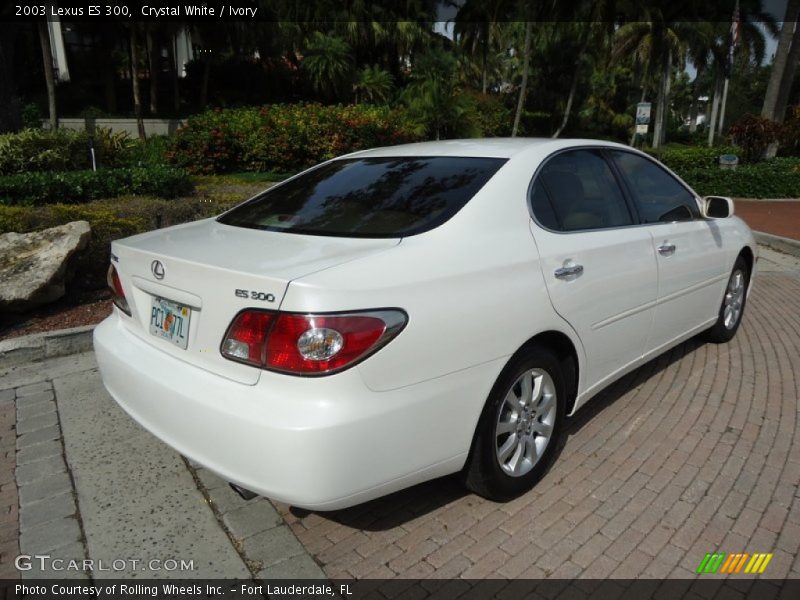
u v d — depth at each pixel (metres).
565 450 3.25
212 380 2.25
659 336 3.72
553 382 2.85
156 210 6.96
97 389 3.95
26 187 7.69
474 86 42.25
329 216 2.76
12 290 4.91
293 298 2.03
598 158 3.44
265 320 2.08
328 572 2.38
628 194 3.51
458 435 2.39
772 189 16.69
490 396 2.52
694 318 4.12
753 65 34.53
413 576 2.35
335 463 2.03
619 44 31.45
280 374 2.05
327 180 3.23
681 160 20.86
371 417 2.08
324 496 2.06
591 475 3.01
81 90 24.14
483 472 2.60
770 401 3.81
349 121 16.47
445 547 2.51
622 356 3.39
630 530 2.60
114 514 2.71
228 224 3.00
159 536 2.57
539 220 2.83
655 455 3.19
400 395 2.16
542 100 41.03
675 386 4.04
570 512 2.73
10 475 3.01
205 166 14.84
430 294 2.25
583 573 2.36
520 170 2.87
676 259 3.68
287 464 2.02
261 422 2.04
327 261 2.21
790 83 26.45
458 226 2.51
